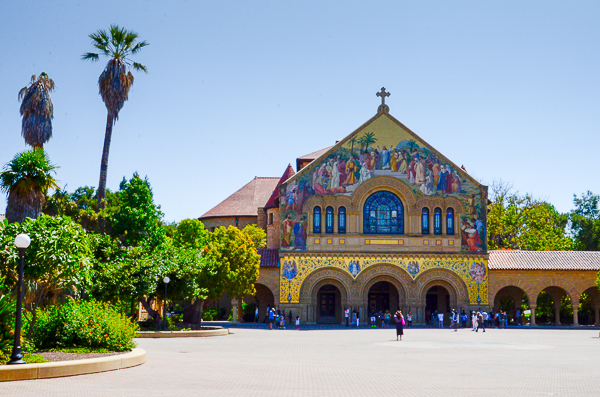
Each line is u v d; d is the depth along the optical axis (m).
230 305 74.88
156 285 42.81
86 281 27.39
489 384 18.55
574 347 34.66
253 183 89.00
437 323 61.81
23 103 50.12
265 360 25.66
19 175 37.72
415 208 62.28
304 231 61.81
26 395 15.55
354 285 61.09
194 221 66.25
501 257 63.84
